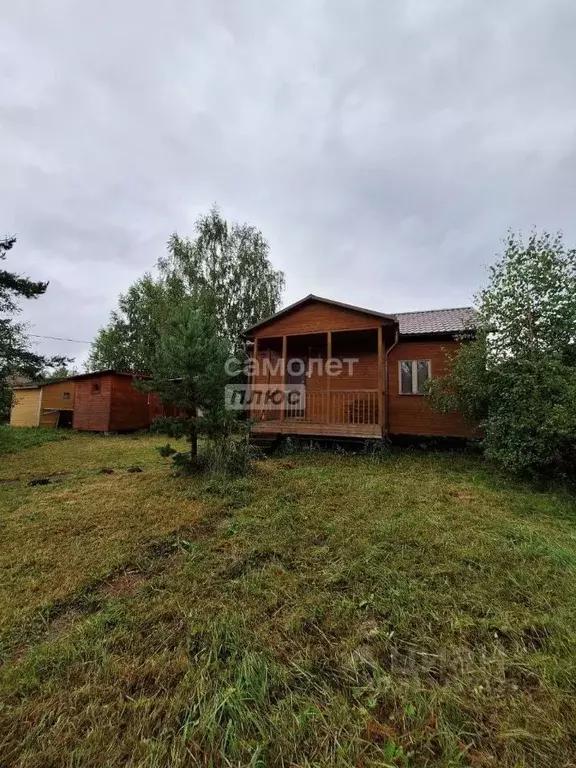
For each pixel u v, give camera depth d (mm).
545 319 6500
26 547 3637
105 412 14602
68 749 1544
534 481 5910
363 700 1773
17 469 7883
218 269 19516
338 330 9094
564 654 2033
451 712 1681
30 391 18375
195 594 2738
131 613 2516
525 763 1454
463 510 4469
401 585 2750
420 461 7793
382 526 3885
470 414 7664
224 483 5695
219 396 6449
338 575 2916
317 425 8805
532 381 5895
